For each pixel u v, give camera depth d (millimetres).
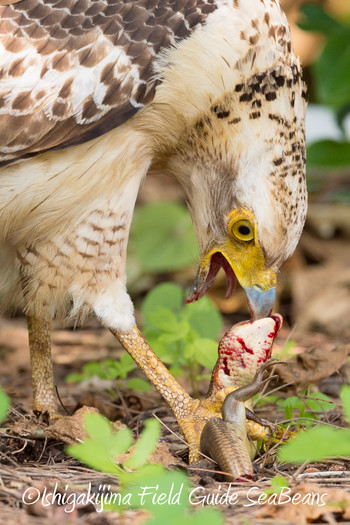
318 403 8758
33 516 6098
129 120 8141
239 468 7035
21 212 8070
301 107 8547
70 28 8039
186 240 15297
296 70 8492
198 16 8109
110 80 8008
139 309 14836
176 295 11109
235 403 7613
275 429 7703
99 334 13547
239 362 8102
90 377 10578
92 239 8180
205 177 8562
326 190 17625
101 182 8109
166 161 8734
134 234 15516
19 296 8656
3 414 6656
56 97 7949
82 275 8266
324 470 7504
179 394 8234
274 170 8328
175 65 8062
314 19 14047
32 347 8984
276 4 8430
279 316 8328
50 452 7918
